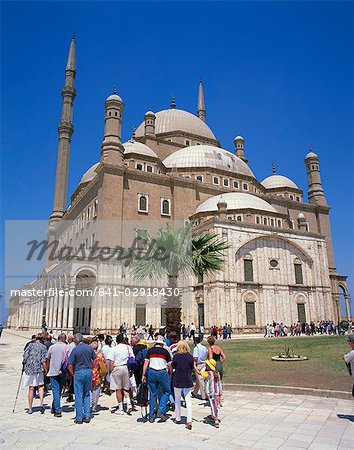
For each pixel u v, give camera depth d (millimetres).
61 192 62250
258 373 15328
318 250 47969
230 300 39281
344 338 30281
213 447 6852
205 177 57000
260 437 7758
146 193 47344
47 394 12977
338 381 13156
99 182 45062
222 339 33719
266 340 30594
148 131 65188
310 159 66000
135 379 10930
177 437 7801
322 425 8562
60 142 64812
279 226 48750
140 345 11539
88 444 6895
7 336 47500
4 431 8234
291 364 17156
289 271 45062
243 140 74625
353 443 7305
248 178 61094
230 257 40562
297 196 67938
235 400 11320
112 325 31891
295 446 7160
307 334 39656
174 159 59562
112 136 46688
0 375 17078
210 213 46219
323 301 46562
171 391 10445
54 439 7250
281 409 10141
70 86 67312
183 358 9070
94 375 10453
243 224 42750
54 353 9984
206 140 69938
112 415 9789
